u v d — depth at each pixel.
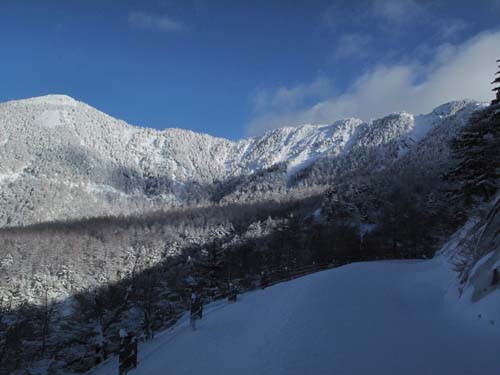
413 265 18.72
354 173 183.75
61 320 41.34
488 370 5.75
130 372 8.70
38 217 180.00
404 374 5.83
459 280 11.01
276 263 55.41
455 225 31.22
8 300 46.41
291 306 10.75
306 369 6.32
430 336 7.67
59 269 64.62
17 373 29.52
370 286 12.66
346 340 7.49
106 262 67.06
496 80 21.14
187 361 8.62
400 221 59.31
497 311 7.59
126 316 40.94
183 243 83.00
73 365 31.52
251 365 7.21
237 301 16.48
